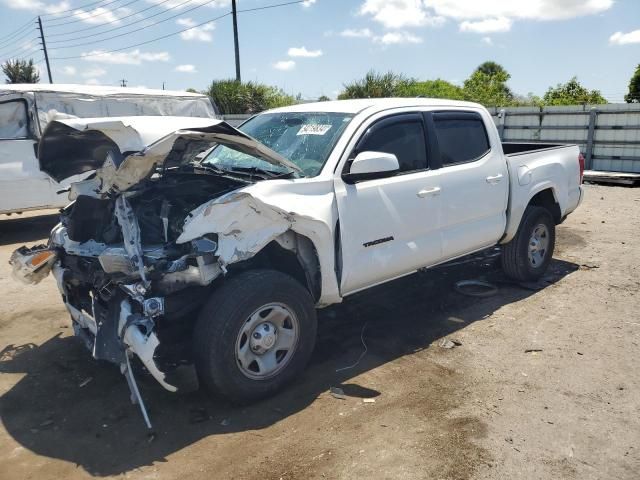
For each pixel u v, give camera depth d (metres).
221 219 3.35
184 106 11.59
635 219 8.98
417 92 20.38
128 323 3.20
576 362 4.12
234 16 27.78
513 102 24.50
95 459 3.13
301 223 3.65
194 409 3.61
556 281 5.98
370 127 4.26
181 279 3.36
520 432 3.26
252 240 3.44
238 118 20.41
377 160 3.82
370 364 4.18
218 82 21.92
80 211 3.95
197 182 4.13
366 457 3.06
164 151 3.30
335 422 3.42
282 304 3.62
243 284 3.47
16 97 9.18
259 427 3.40
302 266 3.88
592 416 3.41
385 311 5.22
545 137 15.52
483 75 31.88
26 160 9.12
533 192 5.59
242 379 3.50
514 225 5.46
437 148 4.72
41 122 9.32
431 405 3.58
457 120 5.00
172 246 3.50
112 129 3.33
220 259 3.34
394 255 4.34
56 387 3.96
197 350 3.42
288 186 3.70
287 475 2.94
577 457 3.03
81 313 3.97
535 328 4.76
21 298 5.90
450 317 5.05
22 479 2.97
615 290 5.64
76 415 3.59
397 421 3.40
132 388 3.28
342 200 3.94
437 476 2.89
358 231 4.05
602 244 7.45
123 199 3.54
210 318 3.38
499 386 3.80
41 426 3.47
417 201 4.43
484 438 3.21
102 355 3.39
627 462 2.98
